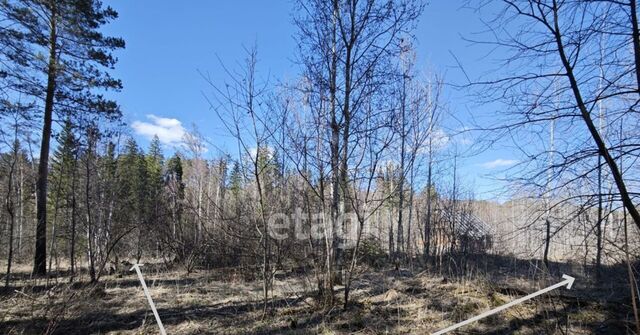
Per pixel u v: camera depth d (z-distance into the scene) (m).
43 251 11.14
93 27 13.09
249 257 8.73
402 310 6.45
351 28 6.97
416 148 8.23
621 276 8.16
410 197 13.78
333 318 6.04
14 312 6.35
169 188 12.71
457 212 13.49
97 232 10.65
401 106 7.40
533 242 7.79
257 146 6.40
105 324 6.02
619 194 4.33
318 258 6.84
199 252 10.55
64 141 10.83
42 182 11.59
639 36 4.14
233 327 5.84
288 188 7.82
